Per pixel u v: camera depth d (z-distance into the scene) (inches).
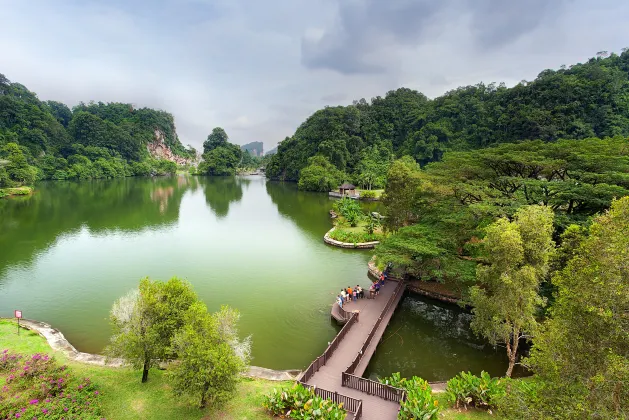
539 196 1037.2
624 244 322.3
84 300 1058.1
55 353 712.4
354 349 762.2
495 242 627.2
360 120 5826.8
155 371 645.9
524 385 510.0
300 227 2208.4
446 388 599.8
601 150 1043.9
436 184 1245.7
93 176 5211.6
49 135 5378.9
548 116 3358.8
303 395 538.0
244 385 626.2
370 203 3208.7
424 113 5398.6
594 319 328.5
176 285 597.0
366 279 1284.4
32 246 1633.9
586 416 311.3
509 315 633.0
